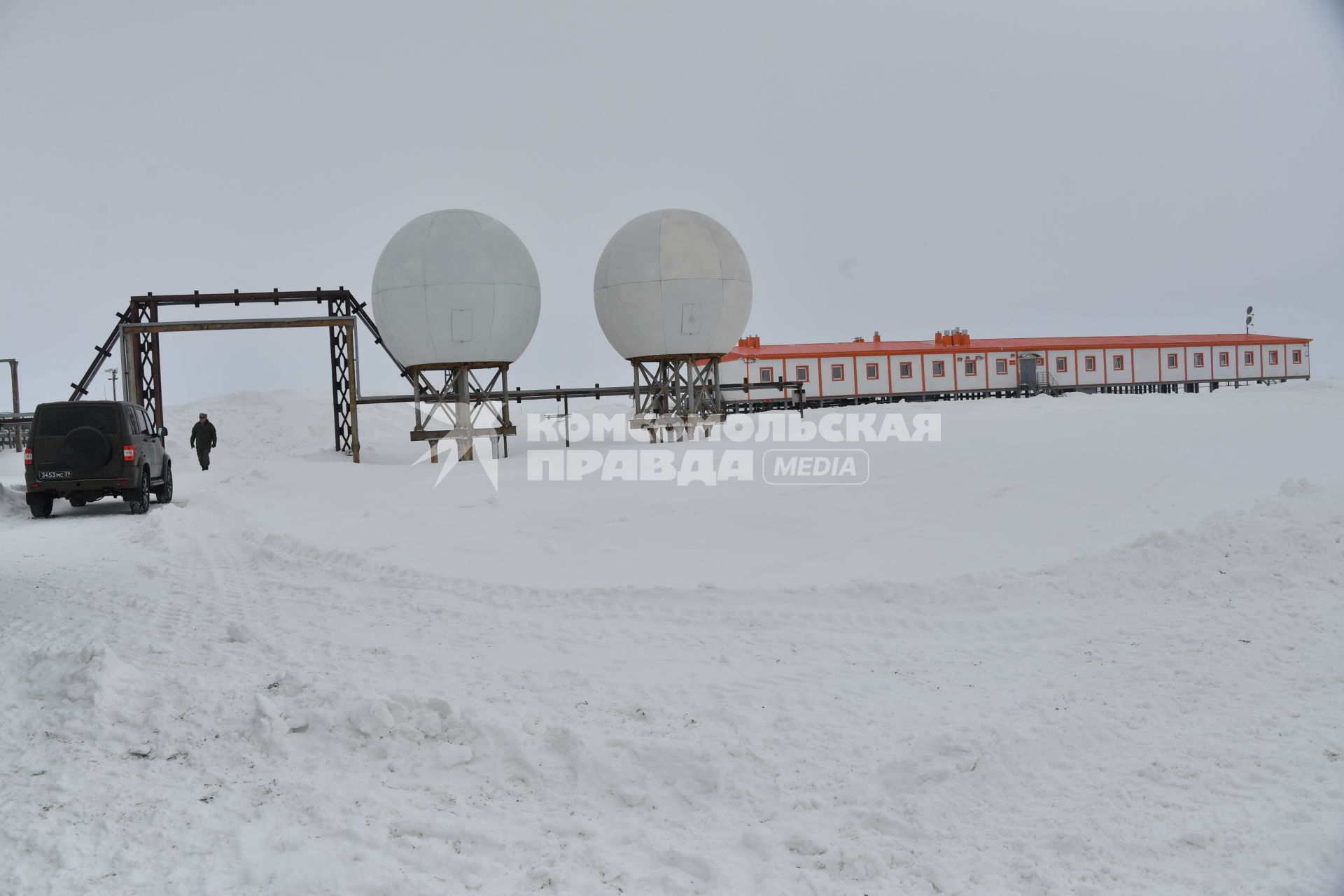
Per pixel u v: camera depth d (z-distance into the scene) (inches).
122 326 1003.3
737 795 191.5
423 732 219.9
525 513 592.7
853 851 166.7
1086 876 158.2
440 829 175.5
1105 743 214.7
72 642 312.3
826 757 209.5
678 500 613.9
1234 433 863.1
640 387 1095.0
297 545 514.6
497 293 959.6
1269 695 238.4
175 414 1469.0
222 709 235.5
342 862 160.1
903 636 311.6
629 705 244.7
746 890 155.7
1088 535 460.1
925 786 189.6
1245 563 358.0
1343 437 790.5
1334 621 295.0
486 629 330.0
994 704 240.5
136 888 151.9
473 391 1021.8
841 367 1712.6
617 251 1041.5
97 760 206.1
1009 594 353.7
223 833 171.6
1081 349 1850.4
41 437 706.2
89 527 655.1
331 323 1023.6
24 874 155.7
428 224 979.3
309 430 1406.3
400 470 872.9
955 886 156.6
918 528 496.7
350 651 300.8
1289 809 176.1
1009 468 701.9
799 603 355.6
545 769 203.9
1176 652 277.6
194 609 372.2
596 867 163.9
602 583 396.8
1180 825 173.9
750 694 251.9
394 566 445.1
